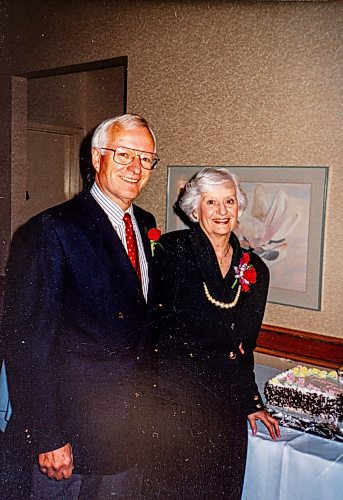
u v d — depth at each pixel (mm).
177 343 1002
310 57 1246
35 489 917
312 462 902
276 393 1051
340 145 1229
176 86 1498
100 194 911
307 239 1305
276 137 1323
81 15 1521
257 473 982
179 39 1483
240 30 1361
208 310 1002
